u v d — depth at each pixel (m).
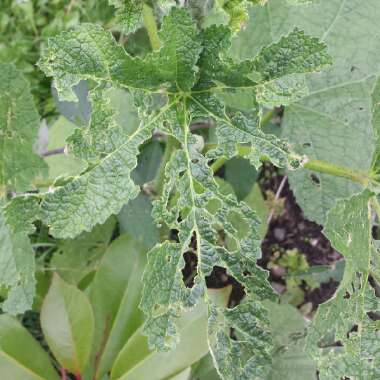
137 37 0.72
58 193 0.39
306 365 0.56
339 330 0.40
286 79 0.39
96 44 0.37
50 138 0.63
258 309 0.40
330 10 0.55
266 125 0.62
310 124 0.56
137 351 0.50
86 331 0.52
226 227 0.40
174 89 0.40
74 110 0.59
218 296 0.48
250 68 0.39
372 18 0.55
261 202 0.63
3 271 0.46
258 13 0.55
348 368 0.40
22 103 0.43
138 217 0.55
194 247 0.66
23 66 0.79
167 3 0.38
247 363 0.40
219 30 0.38
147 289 0.38
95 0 0.81
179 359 0.48
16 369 0.50
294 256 0.72
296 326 0.57
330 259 0.71
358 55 0.55
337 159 0.55
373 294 0.41
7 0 0.83
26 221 0.39
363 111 0.55
